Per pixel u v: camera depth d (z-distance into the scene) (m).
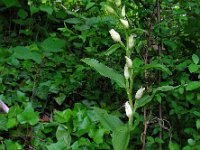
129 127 0.31
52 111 0.45
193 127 0.39
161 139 0.36
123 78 0.32
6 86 0.46
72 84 0.47
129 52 0.32
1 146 0.31
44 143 0.33
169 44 0.43
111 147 0.35
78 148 0.31
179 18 0.45
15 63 0.47
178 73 0.41
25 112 0.32
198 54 0.46
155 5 0.47
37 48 0.48
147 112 0.39
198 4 0.47
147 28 0.44
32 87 0.45
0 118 0.33
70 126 0.33
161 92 0.39
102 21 0.48
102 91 0.47
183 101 0.40
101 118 0.31
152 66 0.30
